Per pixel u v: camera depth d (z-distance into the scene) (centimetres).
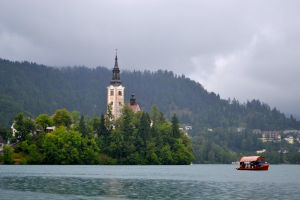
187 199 9331
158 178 14938
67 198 9381
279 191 10900
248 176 16775
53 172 17525
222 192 10619
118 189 11125
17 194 9938
